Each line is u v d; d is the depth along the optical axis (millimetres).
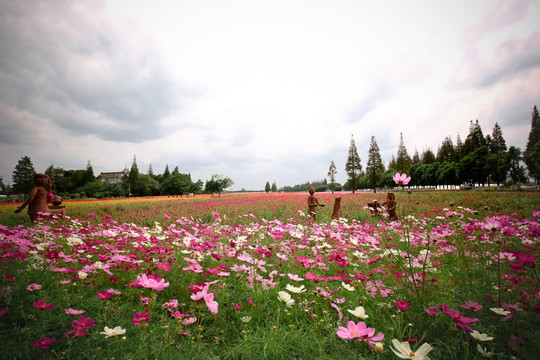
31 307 2004
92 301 2158
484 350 1444
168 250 3121
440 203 11891
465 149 45312
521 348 1438
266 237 4508
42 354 1552
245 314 2133
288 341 1687
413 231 4258
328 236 4312
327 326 1815
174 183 64438
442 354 1588
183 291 2379
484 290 2162
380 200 16391
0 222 7410
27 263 2699
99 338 1674
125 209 15062
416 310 1862
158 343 1697
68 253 3504
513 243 3006
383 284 2344
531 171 29266
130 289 2332
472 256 2787
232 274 2854
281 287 2660
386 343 1658
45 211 7598
